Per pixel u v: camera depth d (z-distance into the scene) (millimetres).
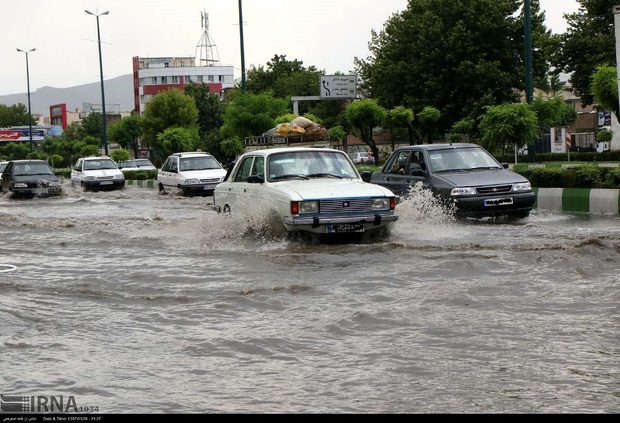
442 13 45844
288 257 9609
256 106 39125
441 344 5230
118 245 11953
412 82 46344
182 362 5027
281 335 5629
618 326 5578
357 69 58062
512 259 8594
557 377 4445
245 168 12836
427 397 4160
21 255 11258
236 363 4965
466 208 13281
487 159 14875
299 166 12055
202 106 81000
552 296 6656
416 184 14359
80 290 7855
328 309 6500
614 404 3973
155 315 6555
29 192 29016
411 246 9945
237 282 8023
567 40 44875
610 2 43688
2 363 5090
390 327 5754
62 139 100438
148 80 131000
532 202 13711
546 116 23828
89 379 4676
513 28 44125
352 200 10805
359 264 8852
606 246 8883
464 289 7004
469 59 44281
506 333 5469
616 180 16156
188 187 26391
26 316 6625
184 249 11062
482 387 4305
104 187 33500
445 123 46125
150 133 61125
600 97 28016
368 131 38250
